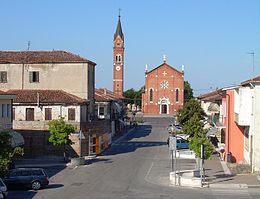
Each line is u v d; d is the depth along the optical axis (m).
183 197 31.88
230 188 36.09
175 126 97.38
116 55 163.75
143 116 150.75
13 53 71.69
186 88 179.62
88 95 69.56
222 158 54.91
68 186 37.28
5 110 47.56
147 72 156.38
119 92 163.00
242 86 46.66
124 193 33.56
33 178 35.75
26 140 59.78
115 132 100.19
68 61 68.62
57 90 68.00
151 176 43.00
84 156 60.47
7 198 31.73
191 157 58.16
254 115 44.12
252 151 44.84
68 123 57.47
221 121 62.19
